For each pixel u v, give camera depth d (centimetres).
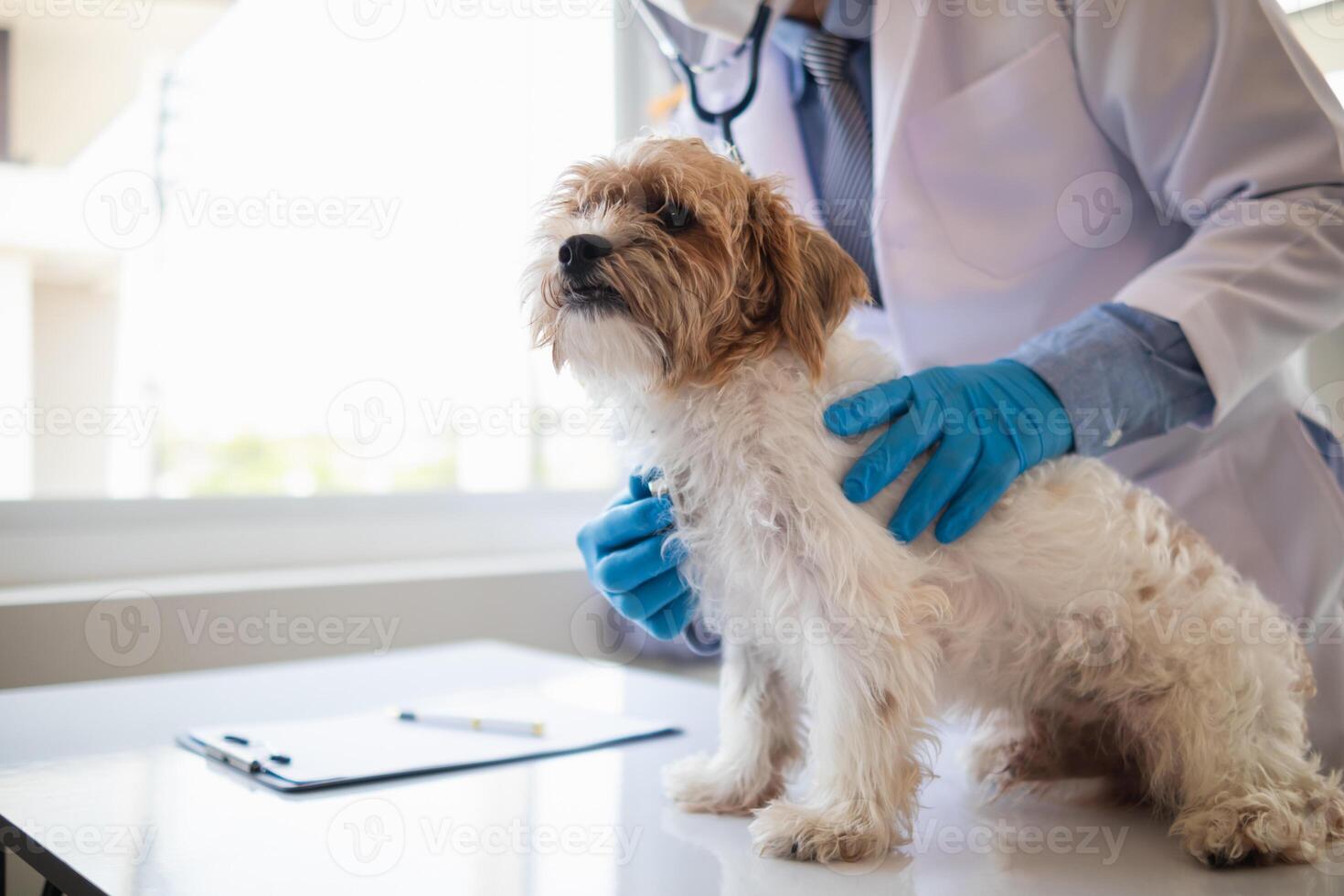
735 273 138
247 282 285
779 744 144
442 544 306
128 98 262
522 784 139
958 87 190
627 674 212
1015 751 158
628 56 340
